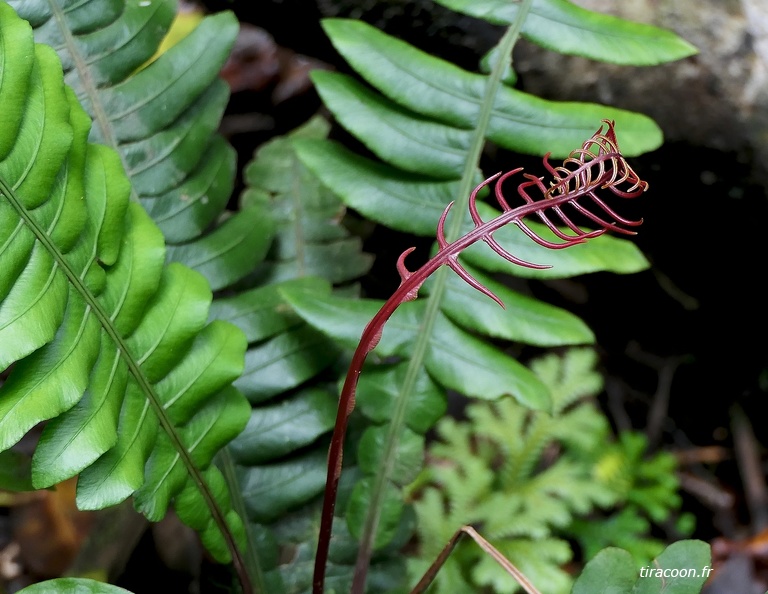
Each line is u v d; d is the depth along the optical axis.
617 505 0.95
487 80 0.71
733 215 0.85
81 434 0.61
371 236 0.96
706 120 0.82
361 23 0.71
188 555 0.80
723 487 1.00
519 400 0.69
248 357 0.72
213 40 0.70
